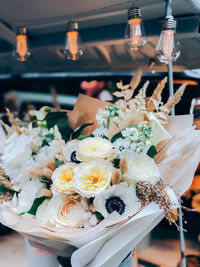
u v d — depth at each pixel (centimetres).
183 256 69
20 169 57
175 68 95
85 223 51
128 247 55
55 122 64
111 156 52
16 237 90
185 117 60
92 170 50
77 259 53
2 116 101
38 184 56
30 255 66
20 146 57
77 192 49
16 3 116
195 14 90
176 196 54
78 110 67
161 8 96
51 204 53
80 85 123
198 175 87
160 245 87
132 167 51
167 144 59
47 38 127
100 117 57
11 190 60
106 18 109
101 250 53
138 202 51
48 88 129
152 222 58
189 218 89
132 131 52
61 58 128
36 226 53
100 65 117
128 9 93
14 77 139
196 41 91
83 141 53
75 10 111
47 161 55
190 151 57
